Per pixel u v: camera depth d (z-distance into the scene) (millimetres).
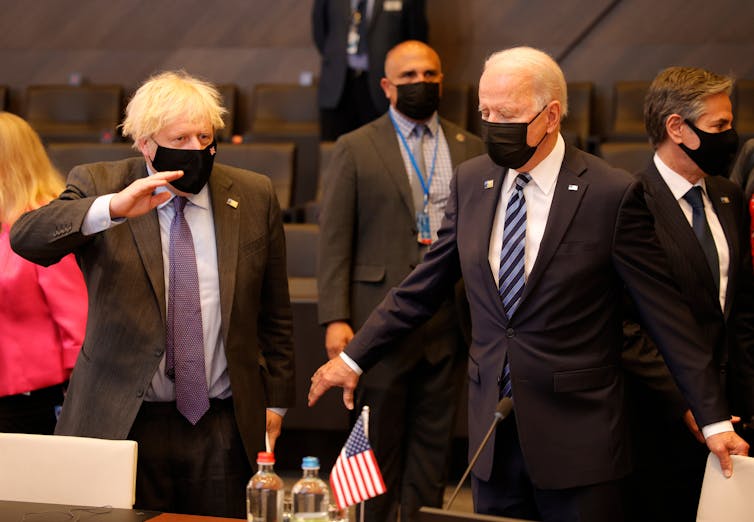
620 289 2482
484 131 2436
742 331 2889
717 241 2879
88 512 2197
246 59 7812
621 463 2395
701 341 2400
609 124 7191
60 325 2953
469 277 2525
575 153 2510
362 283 3453
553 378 2391
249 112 7777
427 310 2717
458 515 1802
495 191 2527
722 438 2303
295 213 5855
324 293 3443
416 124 3590
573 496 2396
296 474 4551
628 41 7207
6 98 7707
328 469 4523
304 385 4340
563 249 2398
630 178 2451
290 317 2877
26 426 3037
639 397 2871
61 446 2430
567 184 2436
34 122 7305
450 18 7418
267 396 2811
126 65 7938
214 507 2613
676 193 2879
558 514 2428
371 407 3371
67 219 2428
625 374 2795
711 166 2820
